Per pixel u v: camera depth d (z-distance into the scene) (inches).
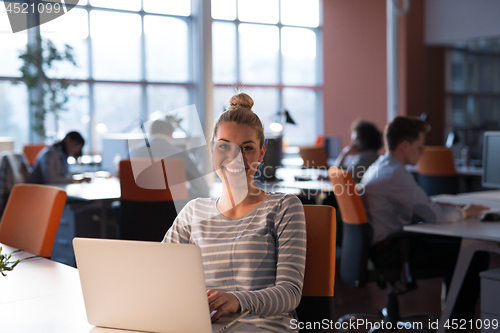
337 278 154.5
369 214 100.3
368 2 350.3
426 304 128.0
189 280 38.8
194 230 55.1
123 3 323.6
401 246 97.7
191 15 346.6
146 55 335.0
